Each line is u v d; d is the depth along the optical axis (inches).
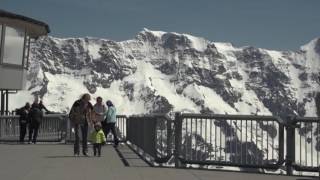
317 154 581.0
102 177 547.5
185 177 557.0
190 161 645.9
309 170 581.3
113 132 1061.8
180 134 653.9
